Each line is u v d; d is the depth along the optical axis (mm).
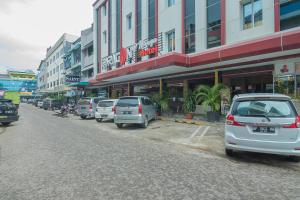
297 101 10750
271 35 11344
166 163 6160
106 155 7031
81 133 11602
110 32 29109
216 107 13938
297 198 4035
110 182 4797
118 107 13242
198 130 11711
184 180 4898
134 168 5727
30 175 5238
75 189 4449
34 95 71312
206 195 4152
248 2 13625
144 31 22219
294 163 6164
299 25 11148
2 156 6926
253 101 6250
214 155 7039
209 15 15883
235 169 5652
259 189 4418
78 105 20188
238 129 6215
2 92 30891
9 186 4617
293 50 10539
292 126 5637
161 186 4578
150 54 20000
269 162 6277
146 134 11086
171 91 19656
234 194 4195
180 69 16391
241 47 12141
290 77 11664
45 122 17250
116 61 23891
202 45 16078
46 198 4074
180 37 18062
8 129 13367
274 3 12102
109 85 30906
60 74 58500
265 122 5844
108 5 29375
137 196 4125
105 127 14055
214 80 16781
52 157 6793
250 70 14023
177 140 9398
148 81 22969
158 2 20531
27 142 9180
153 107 15727
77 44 42312
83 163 6164
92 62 34875
